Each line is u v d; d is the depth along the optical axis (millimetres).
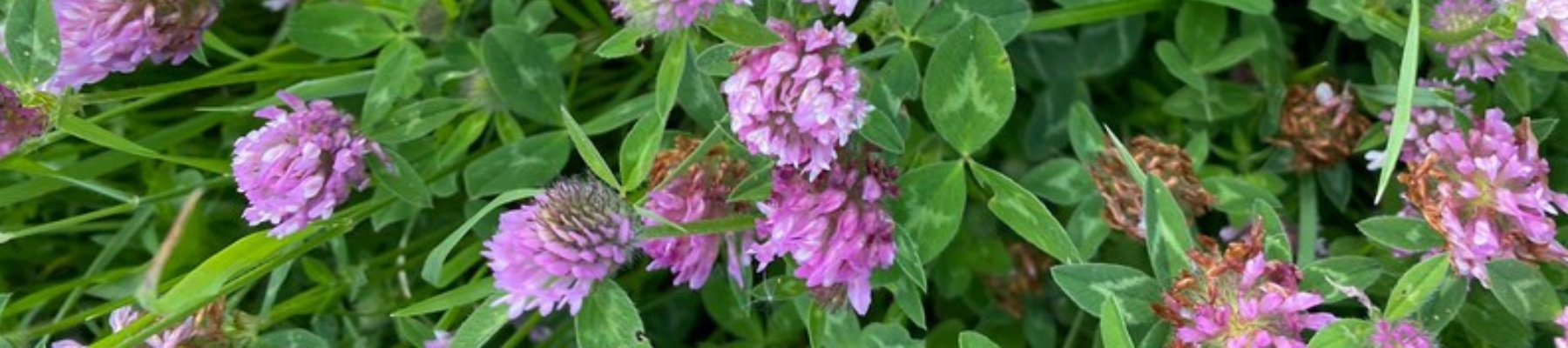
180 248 466
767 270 469
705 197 410
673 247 410
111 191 449
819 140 382
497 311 408
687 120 515
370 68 496
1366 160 485
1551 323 410
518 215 388
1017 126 509
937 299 514
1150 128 504
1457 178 389
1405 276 370
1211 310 374
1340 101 461
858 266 398
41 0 390
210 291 395
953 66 408
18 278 536
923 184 416
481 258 498
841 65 380
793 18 411
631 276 510
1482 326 419
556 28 528
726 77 434
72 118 415
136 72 522
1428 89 434
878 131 403
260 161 414
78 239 538
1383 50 470
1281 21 514
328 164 421
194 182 508
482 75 473
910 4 427
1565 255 384
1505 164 382
